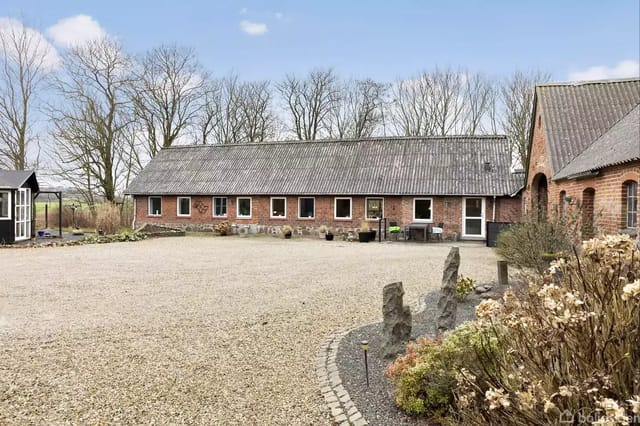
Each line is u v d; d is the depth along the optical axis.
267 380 4.86
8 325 6.95
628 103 16.33
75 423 3.93
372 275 11.56
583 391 2.35
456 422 3.47
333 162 26.66
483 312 3.12
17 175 21.48
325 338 6.33
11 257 15.63
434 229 22.62
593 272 2.86
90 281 10.78
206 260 14.78
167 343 6.06
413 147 26.48
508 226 17.91
